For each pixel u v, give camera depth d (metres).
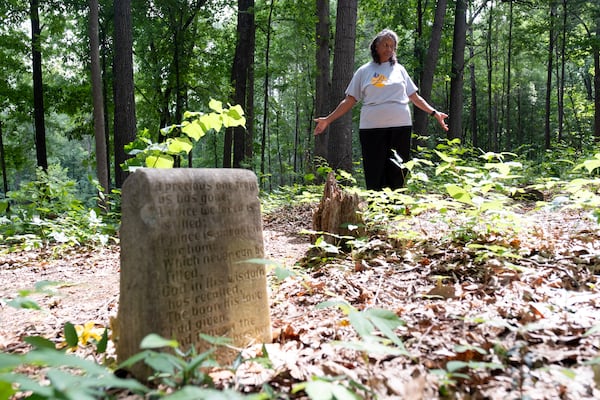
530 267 3.98
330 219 5.13
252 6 20.36
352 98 6.80
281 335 3.10
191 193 2.66
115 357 2.88
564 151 13.33
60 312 4.38
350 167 12.41
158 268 2.49
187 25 23.31
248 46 20.44
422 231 5.52
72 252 7.32
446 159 5.01
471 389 2.16
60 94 24.56
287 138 43.78
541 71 49.94
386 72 6.63
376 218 5.44
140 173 2.52
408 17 25.73
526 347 2.41
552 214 6.61
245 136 21.44
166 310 2.51
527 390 2.10
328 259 4.87
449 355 2.48
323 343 2.88
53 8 23.28
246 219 2.92
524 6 29.08
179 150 5.42
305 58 32.66
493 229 4.89
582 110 41.47
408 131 6.73
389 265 4.51
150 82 23.00
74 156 55.81
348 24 11.94
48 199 9.21
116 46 12.94
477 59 34.62
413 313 3.23
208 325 2.69
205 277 2.69
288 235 7.62
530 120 47.56
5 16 22.64
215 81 23.23
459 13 22.31
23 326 4.04
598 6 26.64
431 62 20.02
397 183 6.87
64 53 24.39
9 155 26.70
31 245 7.51
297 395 2.22
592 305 3.10
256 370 2.55
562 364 2.32
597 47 25.50
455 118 22.36
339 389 1.61
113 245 7.93
